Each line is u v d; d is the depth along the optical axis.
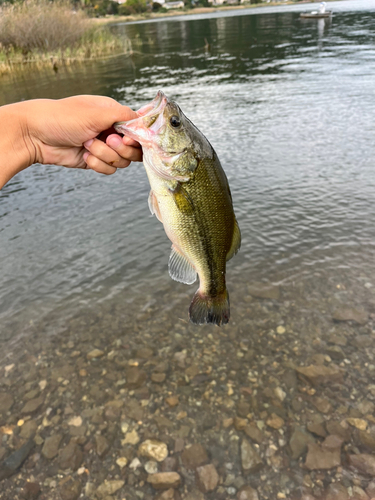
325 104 2.05
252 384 0.64
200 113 2.08
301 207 1.10
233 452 0.55
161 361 0.69
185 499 0.50
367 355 0.67
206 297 0.47
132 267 0.91
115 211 1.16
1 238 1.05
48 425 0.59
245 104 2.19
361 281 0.82
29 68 4.00
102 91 2.71
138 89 2.72
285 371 0.65
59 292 0.84
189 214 0.42
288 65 3.26
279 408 0.60
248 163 1.42
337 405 0.60
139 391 0.64
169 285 0.85
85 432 0.58
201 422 0.59
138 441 0.57
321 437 0.56
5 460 0.55
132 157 0.40
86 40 4.71
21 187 1.38
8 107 0.36
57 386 0.65
